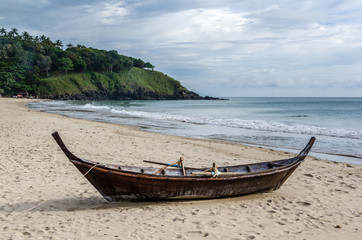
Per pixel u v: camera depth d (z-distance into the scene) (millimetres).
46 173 8695
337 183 8914
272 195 7645
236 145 15547
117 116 33906
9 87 110625
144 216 5871
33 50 126938
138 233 5055
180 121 28844
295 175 9812
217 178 6629
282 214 6262
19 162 9766
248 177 6980
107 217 5766
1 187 7336
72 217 5715
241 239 4945
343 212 6512
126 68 152625
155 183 6324
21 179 8031
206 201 6941
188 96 163625
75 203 6555
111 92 138625
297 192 7957
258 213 6266
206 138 18453
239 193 7266
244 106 75938
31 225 5281
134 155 11945
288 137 18891
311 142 8172
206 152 13328
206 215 6023
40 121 23203
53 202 6543
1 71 111188
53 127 19625
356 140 17844
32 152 11359
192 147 14406
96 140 15055
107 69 147500
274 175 7406
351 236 5273
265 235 5156
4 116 27000
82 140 14805
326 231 5453
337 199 7410
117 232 5074
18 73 115875
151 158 11555
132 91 145750
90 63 140500
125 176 6129
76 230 5109
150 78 161500
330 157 13352
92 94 129875
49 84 118500
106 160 10742
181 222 5602
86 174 6145
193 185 6559
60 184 7809
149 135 18531
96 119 29797
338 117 35969
